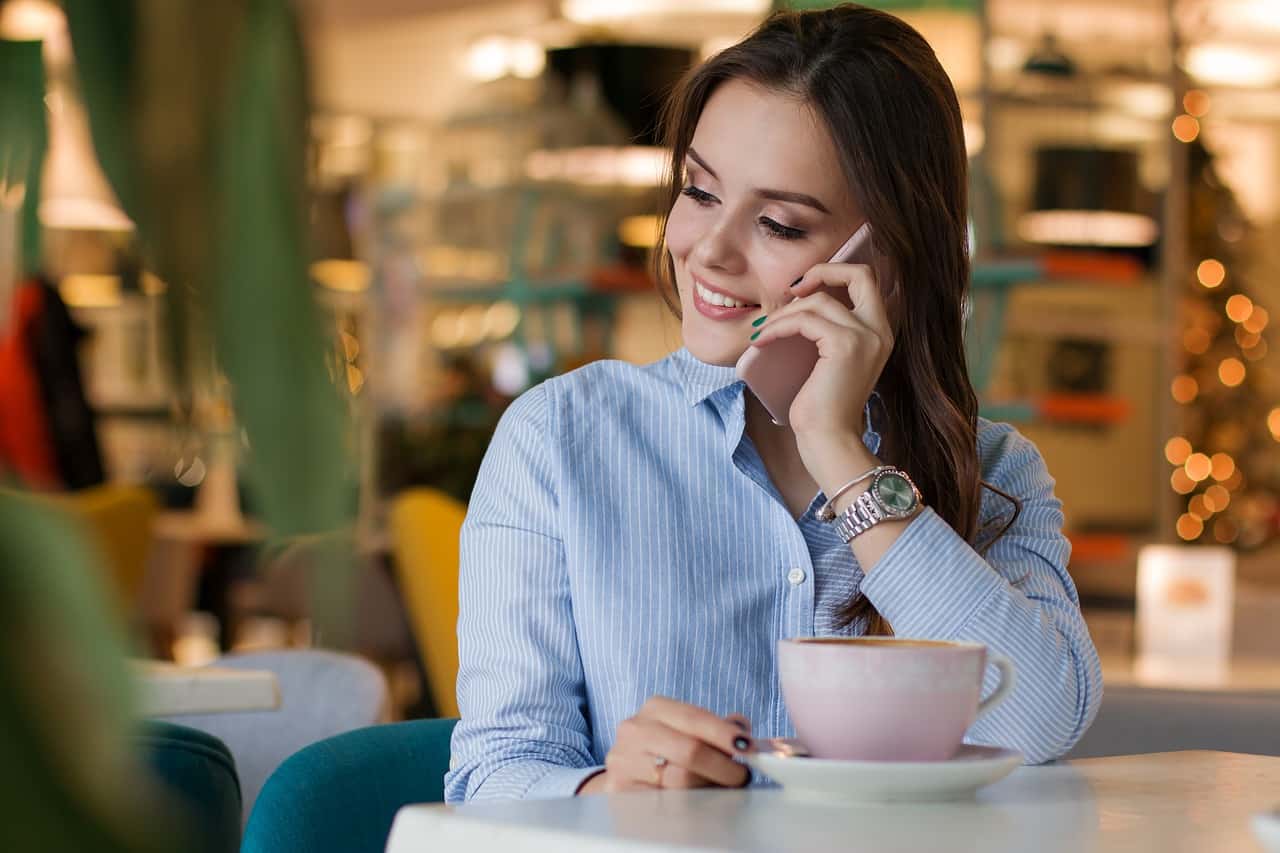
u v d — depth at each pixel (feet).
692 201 4.81
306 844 4.05
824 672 2.94
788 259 4.64
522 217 20.02
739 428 4.72
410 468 16.38
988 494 5.05
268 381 0.87
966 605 4.09
